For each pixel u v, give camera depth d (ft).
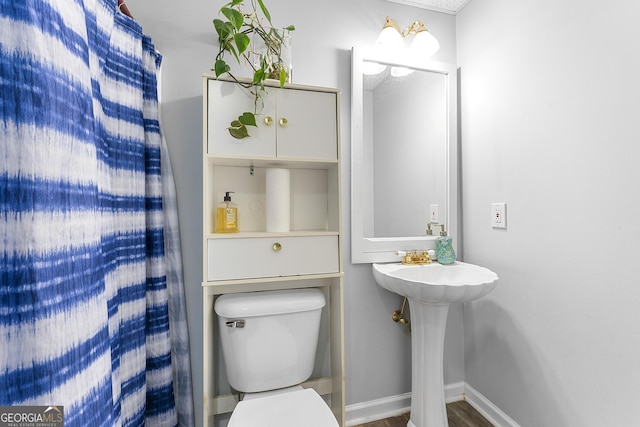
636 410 3.01
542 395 3.99
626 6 3.05
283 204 4.06
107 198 2.91
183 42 4.28
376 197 4.98
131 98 3.48
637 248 2.99
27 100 1.63
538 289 4.04
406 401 5.16
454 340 5.42
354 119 4.84
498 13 4.64
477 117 5.08
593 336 3.39
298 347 3.92
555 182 3.79
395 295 5.14
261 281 3.67
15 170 1.61
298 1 4.69
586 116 3.43
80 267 1.92
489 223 4.84
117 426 2.96
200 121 4.33
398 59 5.06
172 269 4.10
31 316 1.64
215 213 4.26
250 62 4.12
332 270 3.95
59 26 1.80
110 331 2.94
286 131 3.82
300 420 3.04
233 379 3.80
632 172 3.02
